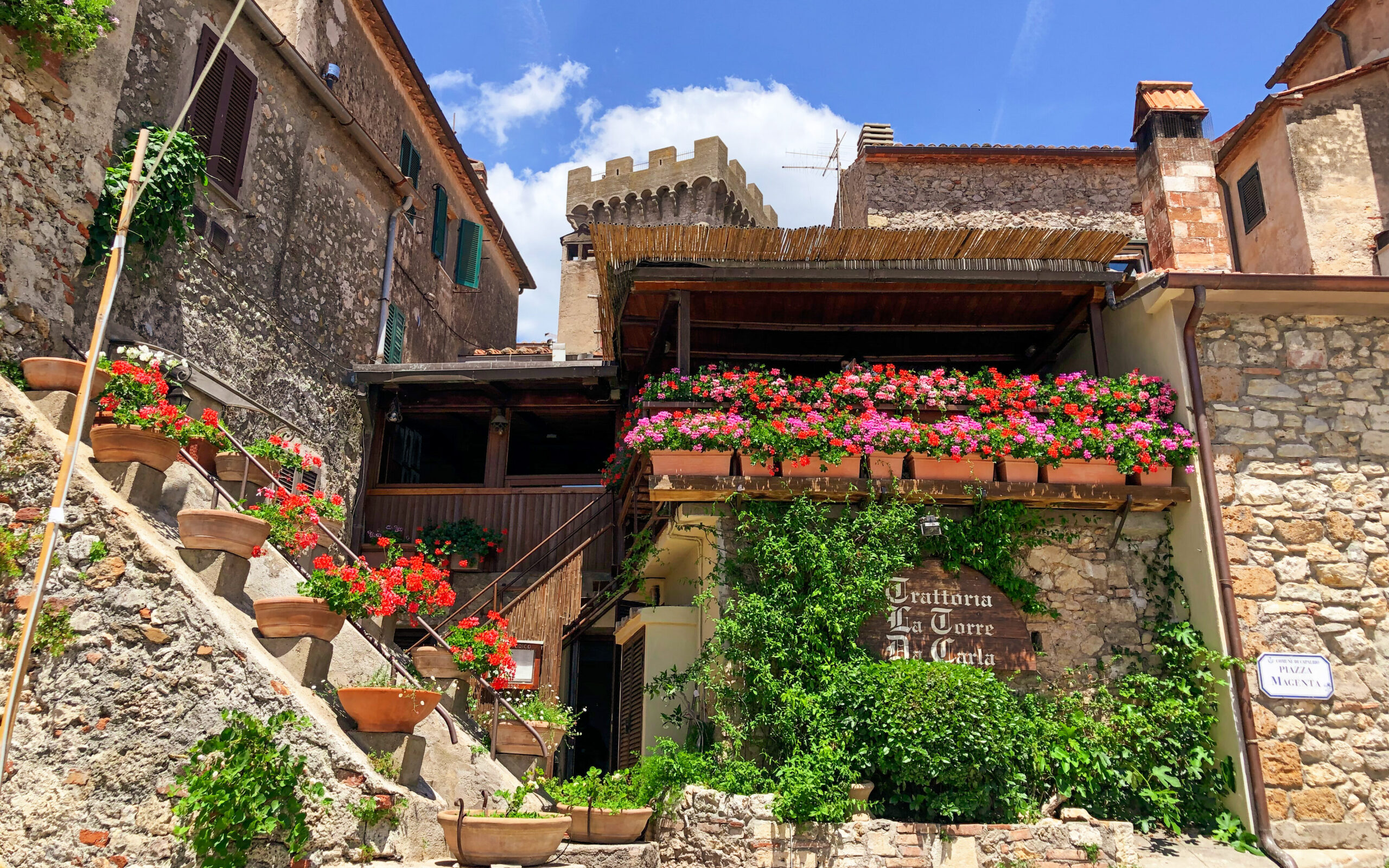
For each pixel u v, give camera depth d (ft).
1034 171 48.60
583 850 22.58
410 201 46.47
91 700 19.13
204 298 30.25
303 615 21.62
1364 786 26.12
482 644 26.61
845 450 27.96
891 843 23.34
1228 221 50.21
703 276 30.73
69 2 24.39
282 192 35.32
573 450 51.80
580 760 39.24
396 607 23.36
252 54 33.86
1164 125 35.14
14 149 23.08
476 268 55.52
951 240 30.07
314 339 36.99
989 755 24.67
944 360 38.37
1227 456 28.91
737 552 27.71
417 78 47.14
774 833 23.21
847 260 31.01
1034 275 31.42
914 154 47.80
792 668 26.58
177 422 22.66
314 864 18.61
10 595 19.79
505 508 39.96
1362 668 27.12
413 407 41.50
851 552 27.17
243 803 18.30
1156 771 26.43
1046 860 23.68
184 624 19.69
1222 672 27.14
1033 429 28.60
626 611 38.34
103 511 20.17
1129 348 33.17
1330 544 28.25
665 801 25.12
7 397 21.02
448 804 23.06
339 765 19.44
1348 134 44.45
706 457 27.91
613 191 130.62
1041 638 28.48
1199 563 28.19
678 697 29.25
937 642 27.55
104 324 16.65
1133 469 28.63
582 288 121.80
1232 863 24.47
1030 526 29.22
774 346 37.70
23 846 18.17
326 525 30.19
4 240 22.72
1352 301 30.30
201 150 30.58
